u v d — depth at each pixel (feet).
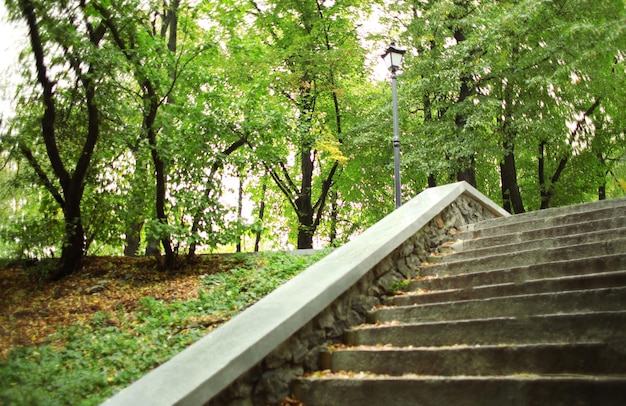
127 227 35.78
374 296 17.31
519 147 46.16
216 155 35.14
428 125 49.03
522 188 58.23
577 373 9.95
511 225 21.94
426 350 12.14
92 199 35.24
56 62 30.25
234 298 24.98
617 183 61.31
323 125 53.78
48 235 33.06
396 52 35.35
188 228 33.35
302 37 47.85
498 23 42.45
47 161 35.35
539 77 40.73
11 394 14.03
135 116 34.78
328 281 15.10
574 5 44.24
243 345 12.32
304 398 12.74
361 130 51.16
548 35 43.93
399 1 50.16
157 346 19.31
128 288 29.60
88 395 15.01
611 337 10.57
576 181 54.19
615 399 8.48
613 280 12.85
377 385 11.46
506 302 13.56
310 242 54.44
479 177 57.47
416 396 10.85
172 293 27.55
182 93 36.37
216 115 35.65
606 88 45.50
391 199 62.64
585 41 41.42
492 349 11.15
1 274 32.68
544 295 12.98
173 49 43.24
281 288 15.88
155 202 34.86
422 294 16.55
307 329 14.03
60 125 33.30
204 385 11.18
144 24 33.50
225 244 34.30
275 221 68.44
